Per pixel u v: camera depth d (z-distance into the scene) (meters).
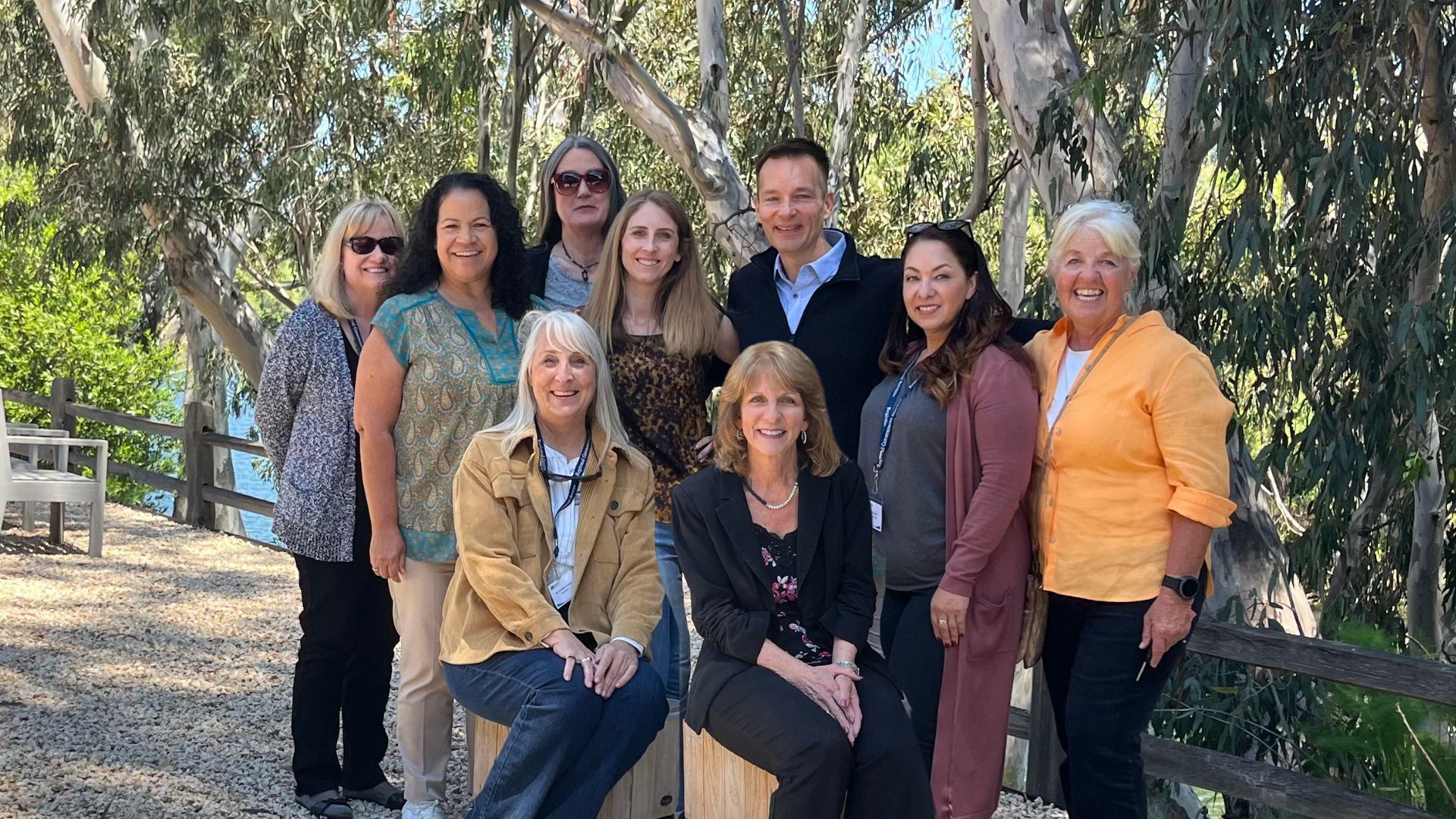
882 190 13.89
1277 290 5.64
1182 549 3.25
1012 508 3.42
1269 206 5.99
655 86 9.01
